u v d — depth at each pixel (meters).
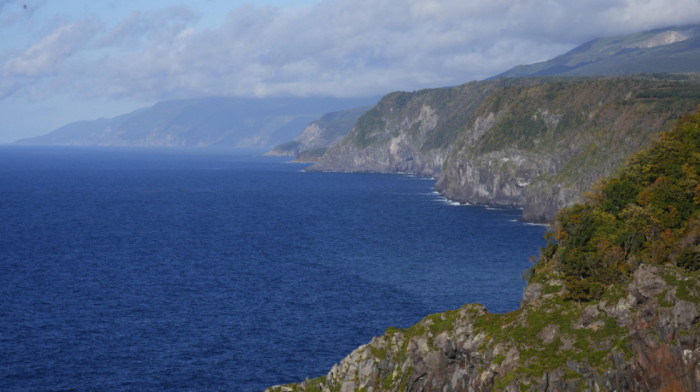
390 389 82.06
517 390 72.88
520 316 82.25
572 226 108.06
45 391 95.25
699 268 83.38
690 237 92.38
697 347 70.44
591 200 126.12
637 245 94.69
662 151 125.12
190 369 103.56
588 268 86.94
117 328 121.62
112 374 101.31
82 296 143.25
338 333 119.69
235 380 100.00
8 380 98.44
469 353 80.38
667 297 74.62
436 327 84.12
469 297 142.38
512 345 78.06
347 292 146.75
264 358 108.12
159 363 105.62
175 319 127.25
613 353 73.38
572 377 72.75
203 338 116.75
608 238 96.75
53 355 108.25
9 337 115.94
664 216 101.00
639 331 74.12
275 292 147.12
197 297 143.00
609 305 78.69
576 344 76.38
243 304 137.38
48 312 131.00
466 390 79.50
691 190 108.50
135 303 138.00
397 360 83.94
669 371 70.44
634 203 110.75
